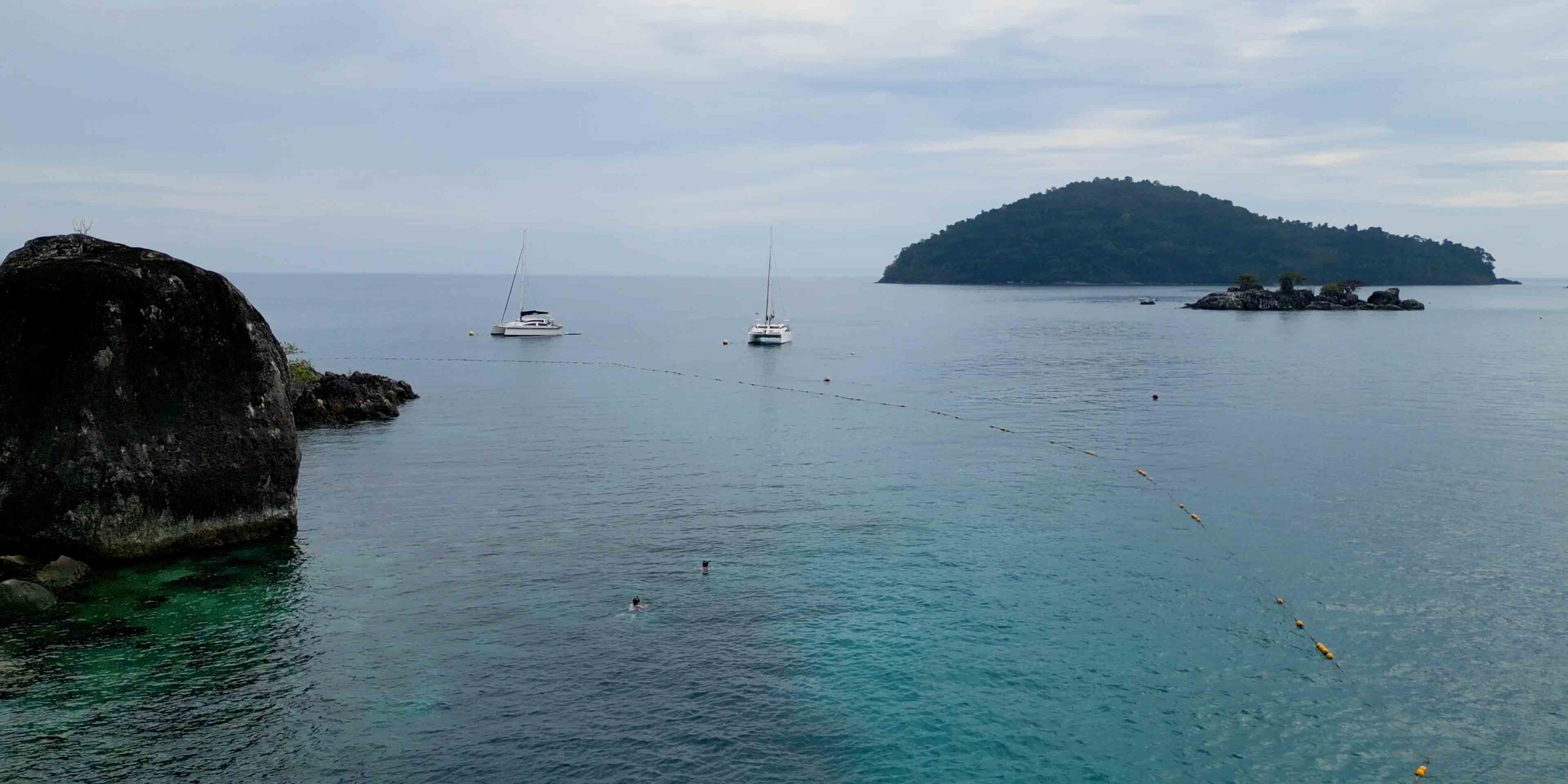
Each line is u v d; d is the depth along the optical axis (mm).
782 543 40656
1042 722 25922
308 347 140125
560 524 43344
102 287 35000
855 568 37500
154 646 29422
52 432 34625
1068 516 44781
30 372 34344
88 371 34844
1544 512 45000
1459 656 29875
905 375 104250
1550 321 194250
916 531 42375
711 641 30594
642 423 71250
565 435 65812
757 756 24125
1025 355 126500
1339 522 43625
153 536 36938
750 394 88500
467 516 44500
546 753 24016
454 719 25500
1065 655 29844
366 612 32562
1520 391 84938
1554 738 25328
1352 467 54688
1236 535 41719
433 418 73062
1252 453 58938
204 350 37719
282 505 40750
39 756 23203
